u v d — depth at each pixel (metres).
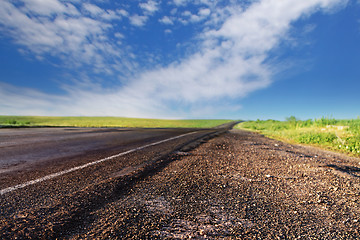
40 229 1.35
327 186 2.49
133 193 2.10
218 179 2.68
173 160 3.74
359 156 5.19
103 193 2.03
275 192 2.28
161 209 1.76
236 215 1.70
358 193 2.27
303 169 3.27
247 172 3.04
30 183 2.30
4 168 2.98
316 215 1.75
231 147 5.52
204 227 1.49
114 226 1.43
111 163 3.39
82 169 2.97
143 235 1.34
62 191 2.06
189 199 2.00
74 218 1.52
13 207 1.67
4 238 1.23
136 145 5.73
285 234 1.44
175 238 1.33
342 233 1.47
